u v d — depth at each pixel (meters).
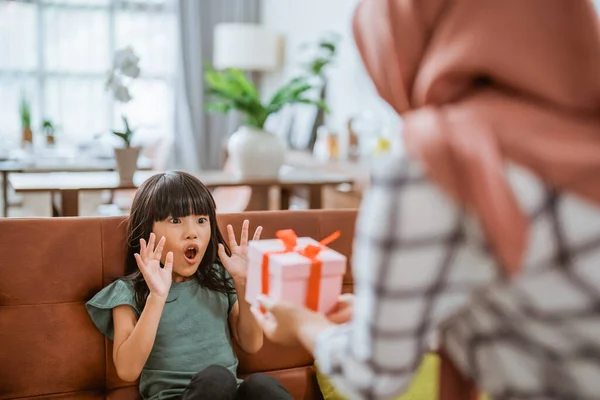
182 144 6.66
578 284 0.67
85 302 1.57
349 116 4.41
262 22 6.75
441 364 0.91
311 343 0.85
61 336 1.53
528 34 0.67
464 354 0.82
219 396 1.34
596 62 0.68
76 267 1.56
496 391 0.81
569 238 0.66
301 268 0.96
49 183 2.77
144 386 1.50
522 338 0.74
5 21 6.04
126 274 1.59
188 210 1.52
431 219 0.66
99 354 1.56
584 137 0.67
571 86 0.69
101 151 4.13
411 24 0.71
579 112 0.70
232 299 1.62
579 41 0.68
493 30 0.67
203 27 6.61
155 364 1.50
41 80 6.21
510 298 0.71
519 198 0.66
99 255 1.58
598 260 0.66
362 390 0.75
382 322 0.70
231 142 3.25
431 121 0.68
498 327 0.75
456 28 0.69
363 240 0.71
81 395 1.55
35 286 1.52
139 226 1.54
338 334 0.81
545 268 0.67
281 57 6.08
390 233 0.67
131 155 2.91
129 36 6.41
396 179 0.67
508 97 0.70
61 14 6.19
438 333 0.85
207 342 1.54
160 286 1.40
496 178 0.64
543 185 0.66
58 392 1.54
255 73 6.77
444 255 0.68
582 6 0.68
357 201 3.39
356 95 4.49
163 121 6.62
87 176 3.03
